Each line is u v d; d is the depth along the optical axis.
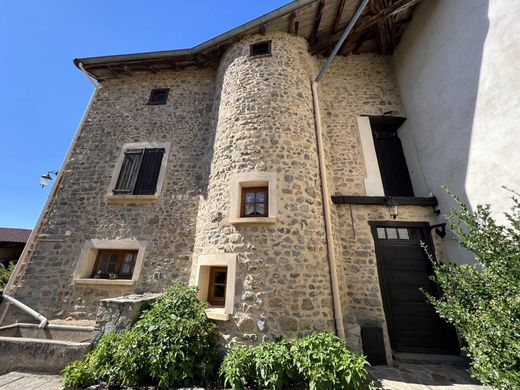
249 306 3.64
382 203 4.94
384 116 6.11
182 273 4.93
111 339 3.28
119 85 7.19
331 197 5.04
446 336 4.24
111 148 6.30
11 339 3.45
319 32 6.15
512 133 3.46
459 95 4.45
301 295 3.75
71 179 5.99
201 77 7.02
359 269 4.65
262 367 2.90
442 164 4.81
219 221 4.38
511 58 3.53
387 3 5.69
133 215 5.52
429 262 4.66
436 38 5.11
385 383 3.20
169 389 2.90
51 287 4.98
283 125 4.81
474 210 4.03
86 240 5.34
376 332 4.00
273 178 4.35
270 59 5.40
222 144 4.96
